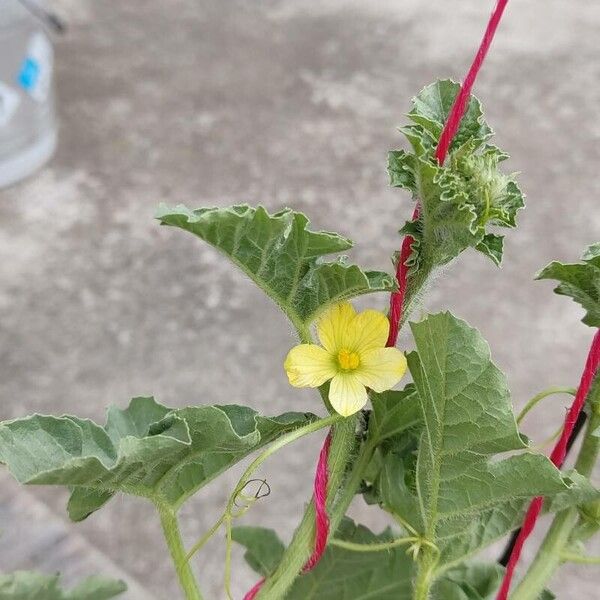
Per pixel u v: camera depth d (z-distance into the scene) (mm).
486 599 349
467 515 299
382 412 311
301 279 282
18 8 1377
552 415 1086
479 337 265
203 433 276
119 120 1601
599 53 1791
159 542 929
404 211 1403
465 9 1933
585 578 890
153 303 1227
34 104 1424
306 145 1548
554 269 285
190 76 1731
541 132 1578
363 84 1705
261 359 1146
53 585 337
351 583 363
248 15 1930
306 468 1010
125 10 1933
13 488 442
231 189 1452
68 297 1235
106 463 281
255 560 379
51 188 1436
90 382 1113
